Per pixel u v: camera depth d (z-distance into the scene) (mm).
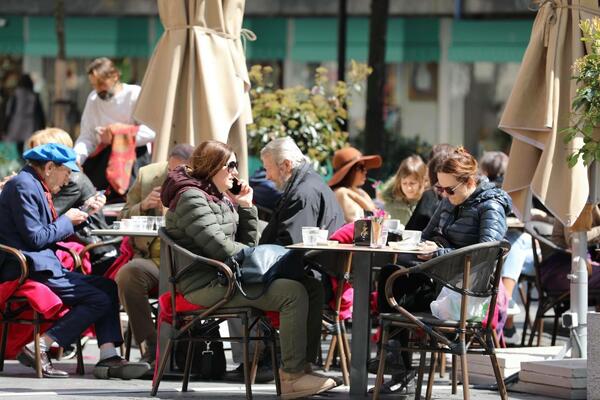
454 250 16625
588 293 23812
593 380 17938
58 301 20312
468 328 17297
